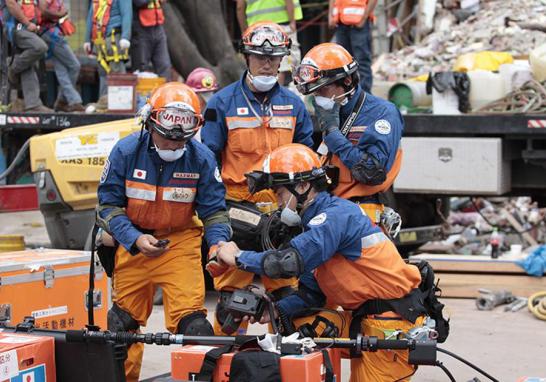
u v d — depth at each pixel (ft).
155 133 26.32
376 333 24.77
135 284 27.96
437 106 46.88
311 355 22.13
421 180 45.24
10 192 51.08
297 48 52.37
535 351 35.94
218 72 75.92
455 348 36.40
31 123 52.16
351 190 30.14
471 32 77.41
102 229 27.66
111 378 23.47
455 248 56.65
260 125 30.60
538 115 43.70
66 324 30.71
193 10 75.36
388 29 88.63
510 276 44.70
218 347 23.09
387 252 24.85
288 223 25.03
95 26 57.26
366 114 29.91
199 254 28.17
